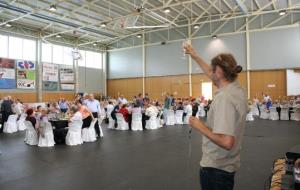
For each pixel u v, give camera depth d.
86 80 19.02
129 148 6.28
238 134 1.38
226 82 1.43
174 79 17.78
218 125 1.28
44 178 4.04
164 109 11.45
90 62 19.41
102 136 8.12
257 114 14.77
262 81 15.23
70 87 17.89
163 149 6.13
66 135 6.93
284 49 14.62
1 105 9.59
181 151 5.90
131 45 19.31
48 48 16.62
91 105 7.88
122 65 19.75
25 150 6.13
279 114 12.84
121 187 3.61
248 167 4.48
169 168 4.52
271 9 14.66
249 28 15.45
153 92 18.50
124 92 19.66
